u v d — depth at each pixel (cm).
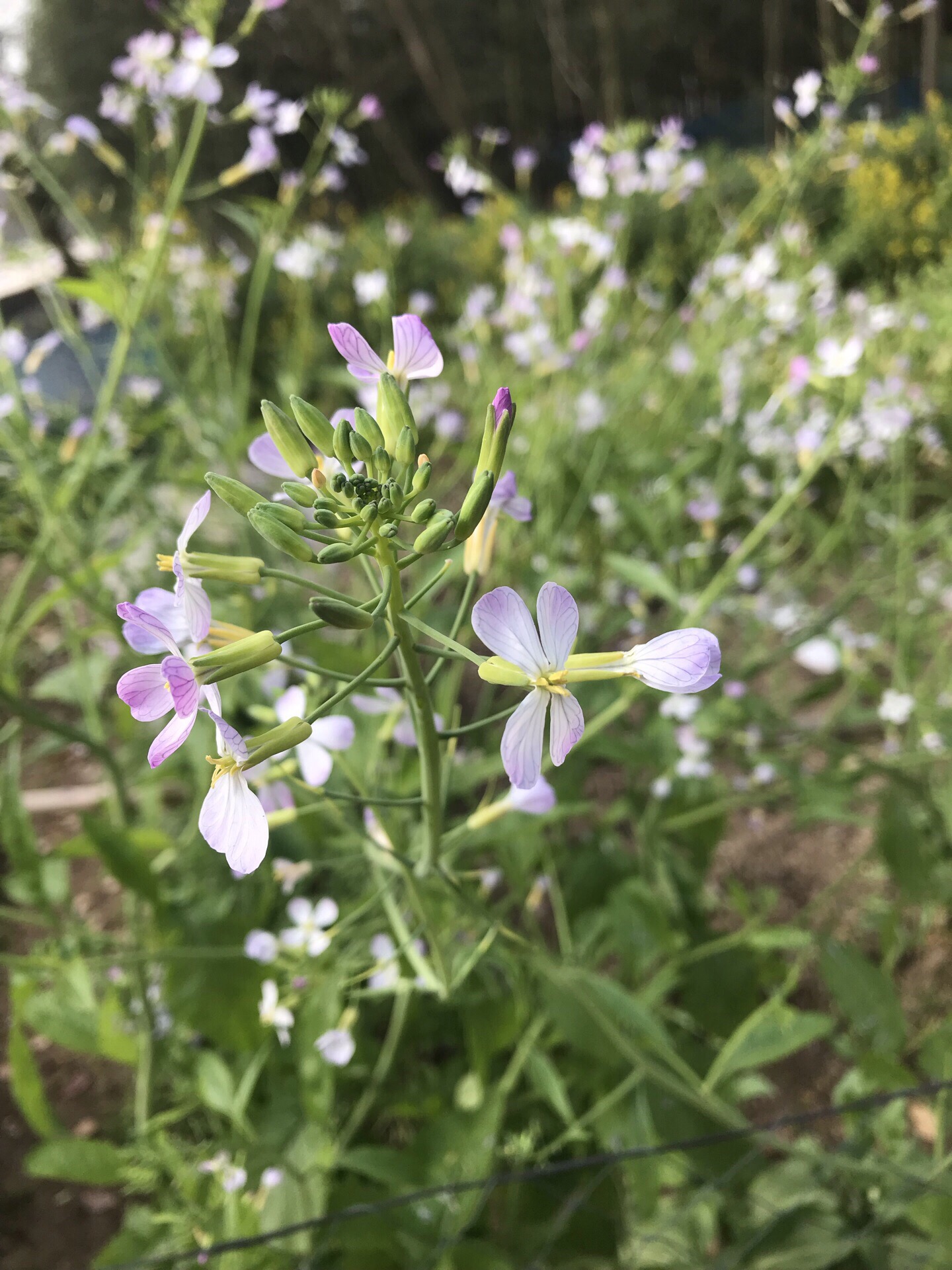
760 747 44
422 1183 23
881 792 33
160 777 35
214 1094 24
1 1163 31
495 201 129
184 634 15
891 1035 25
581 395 49
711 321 63
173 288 57
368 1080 29
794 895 42
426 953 27
